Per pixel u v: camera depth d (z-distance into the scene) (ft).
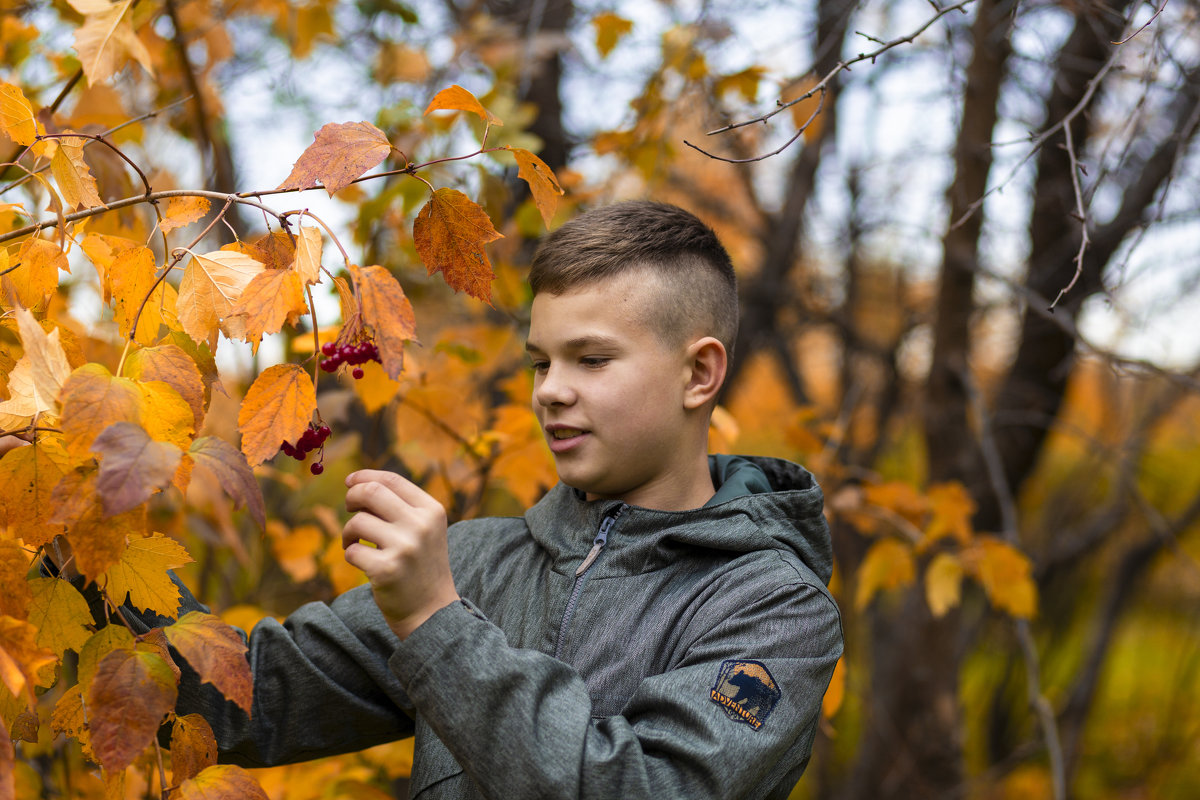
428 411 6.50
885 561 8.27
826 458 8.97
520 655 3.27
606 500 4.16
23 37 7.38
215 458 2.90
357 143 3.27
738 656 3.55
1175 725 22.38
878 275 17.38
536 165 3.46
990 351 15.31
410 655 3.21
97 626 3.74
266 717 4.10
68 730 3.34
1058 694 20.34
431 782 3.87
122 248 3.68
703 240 4.41
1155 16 4.55
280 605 9.53
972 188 9.53
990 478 11.44
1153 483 19.26
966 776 12.52
